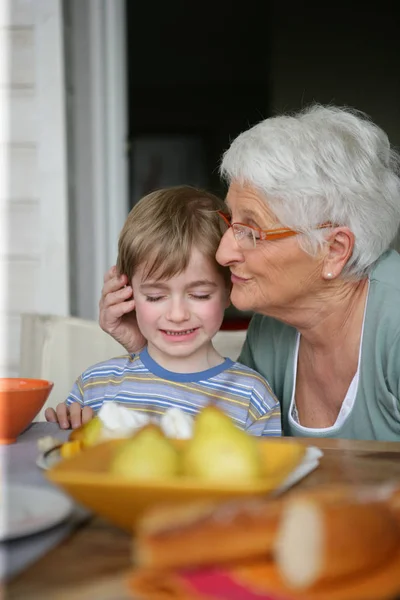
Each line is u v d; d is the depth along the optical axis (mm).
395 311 1166
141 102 7500
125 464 597
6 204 2533
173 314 1276
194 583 445
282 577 442
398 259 1254
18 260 2543
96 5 2555
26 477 788
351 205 1130
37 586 494
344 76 5641
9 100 2502
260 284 1179
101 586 493
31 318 1682
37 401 955
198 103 7520
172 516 473
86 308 2648
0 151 2521
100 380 1392
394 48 5559
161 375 1347
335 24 5605
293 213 1112
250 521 455
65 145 2496
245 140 1172
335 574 435
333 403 1291
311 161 1110
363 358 1197
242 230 1169
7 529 584
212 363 1374
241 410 1304
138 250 1285
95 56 2570
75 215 2617
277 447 703
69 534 605
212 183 7496
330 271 1150
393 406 1174
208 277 1295
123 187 2666
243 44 7109
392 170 1262
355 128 1194
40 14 2451
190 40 7051
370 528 455
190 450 613
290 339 1341
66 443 836
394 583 444
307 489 714
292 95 5719
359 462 839
